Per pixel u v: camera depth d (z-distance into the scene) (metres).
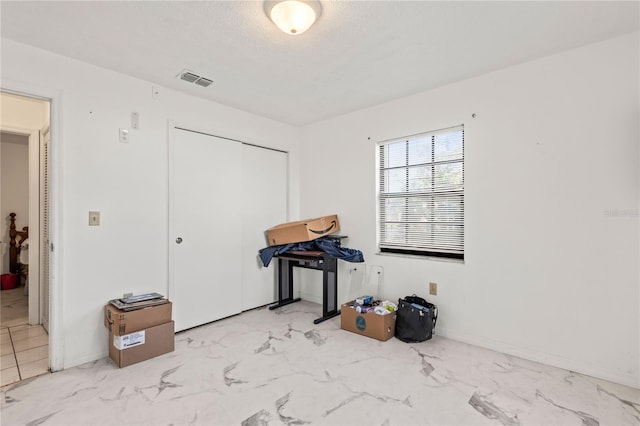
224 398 1.96
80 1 1.75
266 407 1.87
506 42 2.18
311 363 2.40
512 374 2.24
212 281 3.29
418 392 2.02
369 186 3.48
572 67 2.29
